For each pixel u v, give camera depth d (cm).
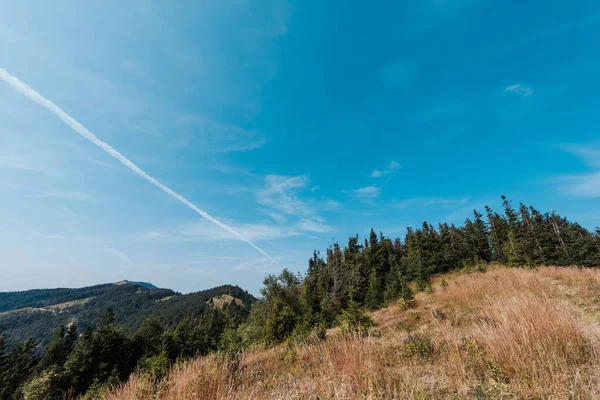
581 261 2730
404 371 402
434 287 1866
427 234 4153
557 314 425
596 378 264
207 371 471
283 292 3303
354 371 411
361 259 4147
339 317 1791
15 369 4075
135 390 464
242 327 2748
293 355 639
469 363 376
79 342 3525
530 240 3078
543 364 313
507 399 267
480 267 2406
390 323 1026
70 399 659
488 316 570
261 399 364
